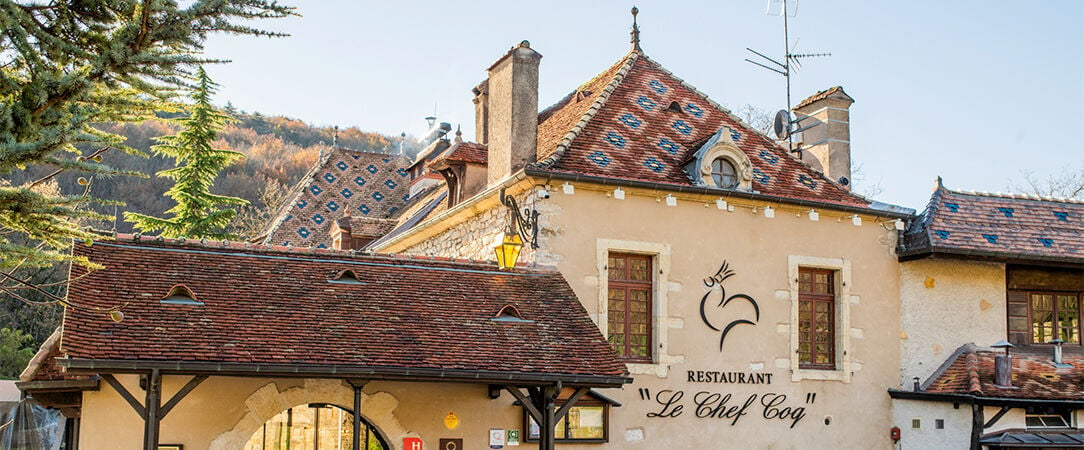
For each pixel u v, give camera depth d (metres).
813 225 16.81
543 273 14.67
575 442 14.27
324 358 11.55
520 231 15.10
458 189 17.89
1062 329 18.02
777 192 16.86
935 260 17.52
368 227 24.34
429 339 12.52
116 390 11.02
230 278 12.76
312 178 28.69
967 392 15.70
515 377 12.27
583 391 12.83
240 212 46.03
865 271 17.09
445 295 13.63
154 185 46.84
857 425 16.56
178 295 12.17
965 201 18.00
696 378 15.44
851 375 16.64
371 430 14.97
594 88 18.66
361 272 13.73
